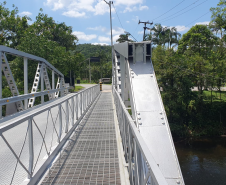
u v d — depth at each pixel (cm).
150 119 536
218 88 2586
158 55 2641
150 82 632
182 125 2378
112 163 392
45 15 3061
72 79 3244
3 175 290
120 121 565
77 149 469
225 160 1683
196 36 3050
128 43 700
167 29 3162
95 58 3312
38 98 2094
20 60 1928
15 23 2536
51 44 2300
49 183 316
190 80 2459
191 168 1569
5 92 1584
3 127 218
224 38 2427
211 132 2311
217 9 2331
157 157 462
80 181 323
